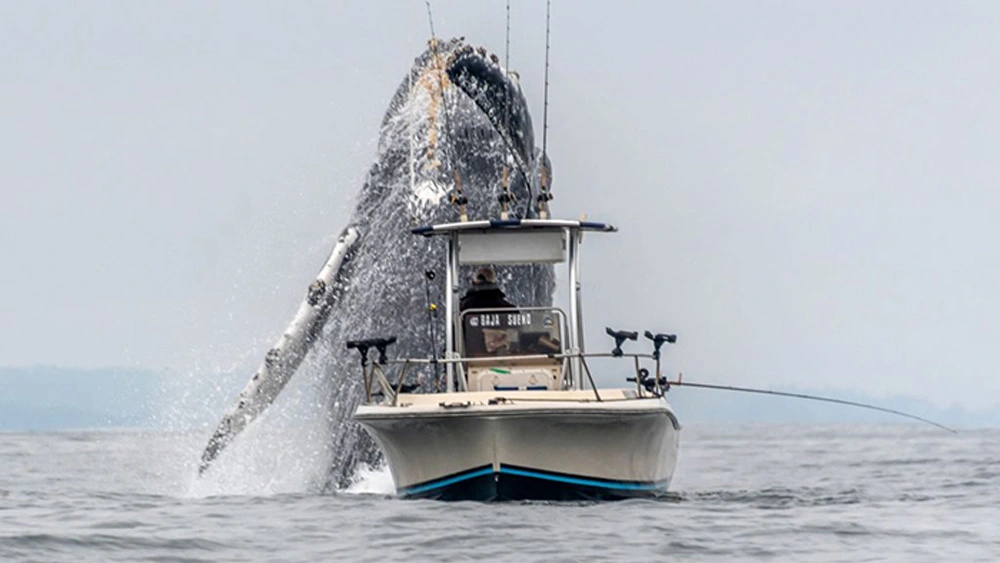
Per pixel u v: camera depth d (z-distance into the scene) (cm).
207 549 5750
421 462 6931
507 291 9169
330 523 6406
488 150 9794
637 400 6794
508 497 6819
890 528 6366
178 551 5706
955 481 9400
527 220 7356
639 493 7162
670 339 7131
